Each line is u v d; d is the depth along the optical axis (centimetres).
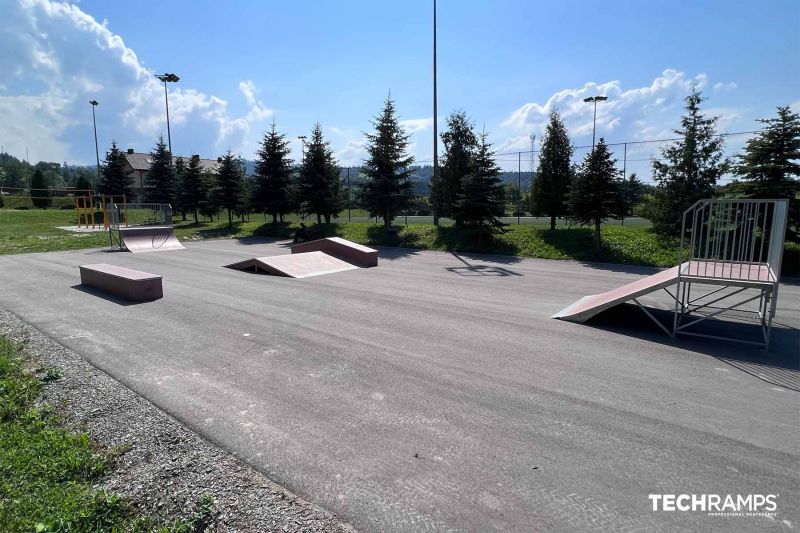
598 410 458
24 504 304
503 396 491
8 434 395
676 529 290
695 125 1586
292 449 384
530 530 289
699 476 346
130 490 327
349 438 403
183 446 387
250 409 459
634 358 616
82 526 288
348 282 1195
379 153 2306
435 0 2209
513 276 1318
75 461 354
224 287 1106
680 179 1623
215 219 3966
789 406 471
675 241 1658
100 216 3591
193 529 289
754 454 377
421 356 618
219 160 3078
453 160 2175
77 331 730
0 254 1795
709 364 595
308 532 287
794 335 731
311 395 492
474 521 297
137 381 529
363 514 304
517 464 362
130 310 870
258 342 675
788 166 1347
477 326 767
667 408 464
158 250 2028
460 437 404
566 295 1038
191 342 675
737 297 1030
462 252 1927
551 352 638
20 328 745
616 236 1786
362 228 2473
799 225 1379
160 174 3838
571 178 1908
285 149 2770
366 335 712
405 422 431
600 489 330
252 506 311
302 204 2608
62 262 1569
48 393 489
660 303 964
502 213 1914
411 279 1253
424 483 338
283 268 1306
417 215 4797
